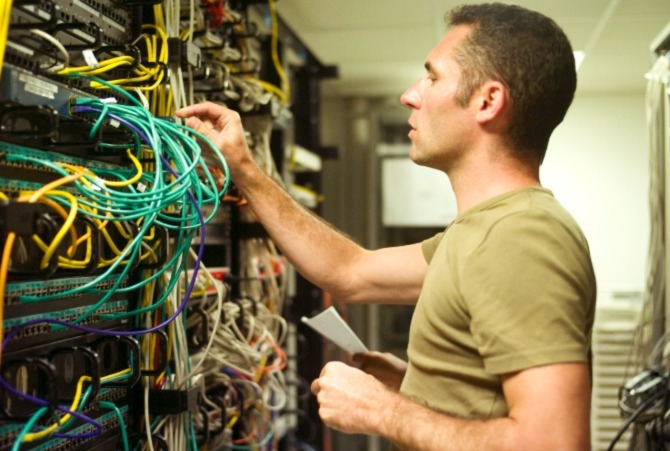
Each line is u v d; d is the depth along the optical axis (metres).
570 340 0.96
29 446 0.97
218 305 1.37
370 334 4.46
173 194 1.02
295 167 2.93
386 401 1.10
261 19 2.45
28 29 0.95
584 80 4.01
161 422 1.30
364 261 1.63
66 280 1.08
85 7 1.14
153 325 1.31
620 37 3.20
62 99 1.03
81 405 1.00
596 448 3.62
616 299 3.90
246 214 1.94
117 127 1.12
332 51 3.56
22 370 0.96
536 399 0.94
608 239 4.30
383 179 4.62
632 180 4.30
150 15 1.37
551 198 1.14
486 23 1.21
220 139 1.42
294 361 2.89
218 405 1.61
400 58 3.70
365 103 4.62
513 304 0.98
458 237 1.13
